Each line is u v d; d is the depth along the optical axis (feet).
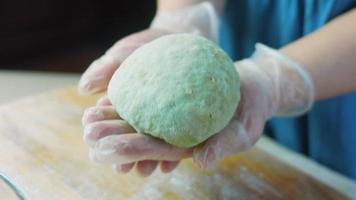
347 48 1.40
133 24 4.55
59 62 4.35
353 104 1.66
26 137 1.59
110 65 1.25
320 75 1.39
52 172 1.42
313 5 1.65
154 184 1.37
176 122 1.04
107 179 1.39
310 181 1.43
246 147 1.21
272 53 1.39
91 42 4.64
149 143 1.05
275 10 1.78
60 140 1.58
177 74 1.08
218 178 1.42
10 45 4.02
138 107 1.07
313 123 1.77
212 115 1.06
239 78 1.23
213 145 1.10
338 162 1.78
